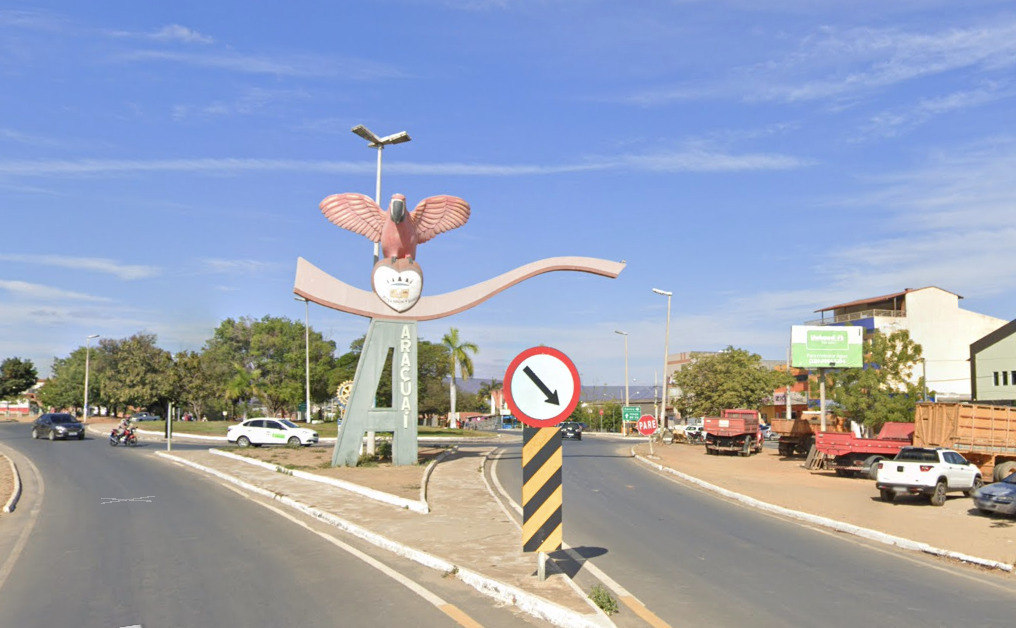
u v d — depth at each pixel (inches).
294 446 1566.2
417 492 775.7
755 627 329.1
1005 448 1016.9
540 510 391.5
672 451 1718.8
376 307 1122.0
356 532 571.8
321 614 347.6
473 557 460.8
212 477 1019.3
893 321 2425.0
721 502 809.5
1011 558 496.7
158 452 1434.5
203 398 3046.3
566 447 1828.2
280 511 702.5
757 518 688.4
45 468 1131.3
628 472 1151.0
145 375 3009.4
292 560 473.7
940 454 831.7
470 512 660.7
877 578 436.5
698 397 2295.8
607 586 399.9
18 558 492.1
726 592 392.8
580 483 964.0
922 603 378.3
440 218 1164.5
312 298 1097.4
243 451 1409.9
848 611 359.3
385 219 1131.3
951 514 727.1
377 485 840.9
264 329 3157.0
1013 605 378.0
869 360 1551.4
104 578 429.4
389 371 2308.1
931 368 2397.9
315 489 844.6
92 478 999.6
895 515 711.1
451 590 393.1
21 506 746.2
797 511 712.4
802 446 1579.7
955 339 2406.5
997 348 1641.2
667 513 704.4
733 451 1680.6
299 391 2957.7
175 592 394.0
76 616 351.3
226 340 3526.1
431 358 2901.1
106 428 2391.7
